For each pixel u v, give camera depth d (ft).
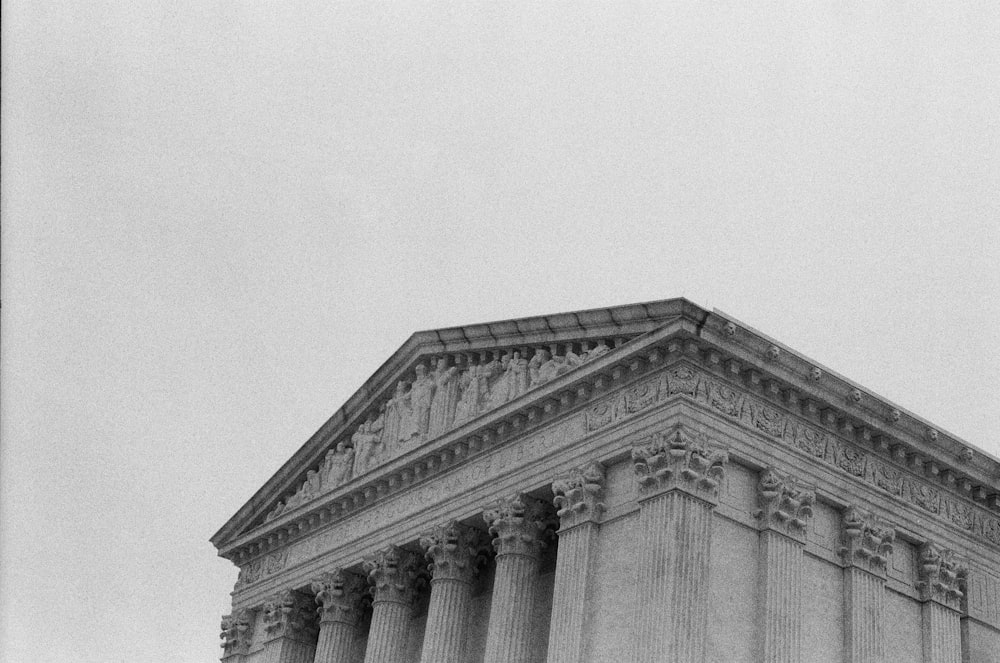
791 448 166.81
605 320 175.01
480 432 191.52
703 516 153.79
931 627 176.45
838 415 172.35
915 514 180.14
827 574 167.22
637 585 152.87
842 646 165.07
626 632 154.51
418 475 206.39
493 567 198.29
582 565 163.32
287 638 233.35
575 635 159.84
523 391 188.75
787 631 156.04
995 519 193.16
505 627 176.24
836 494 169.99
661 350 162.40
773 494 161.38
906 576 178.19
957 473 185.16
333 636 218.59
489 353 204.13
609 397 171.22
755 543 160.66
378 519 214.90
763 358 163.22
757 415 165.17
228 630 252.42
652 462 156.46
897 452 179.01
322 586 222.48
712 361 160.76
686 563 149.59
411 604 208.33
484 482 189.67
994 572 189.37
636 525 159.43
